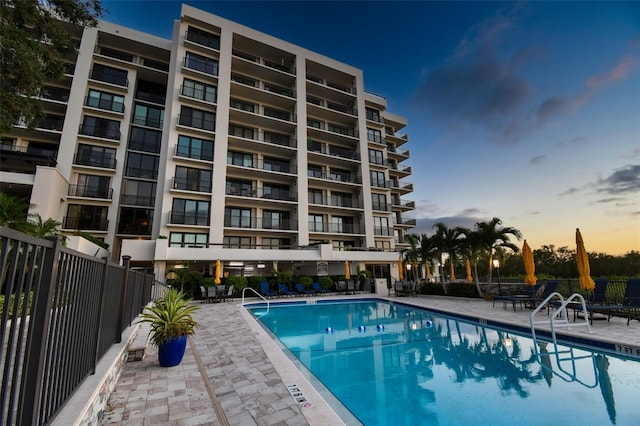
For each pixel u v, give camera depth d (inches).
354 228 1135.0
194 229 816.9
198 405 137.4
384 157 1299.2
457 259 644.7
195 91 897.5
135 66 911.7
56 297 88.7
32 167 773.9
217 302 610.2
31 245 70.7
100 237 803.4
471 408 156.4
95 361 134.2
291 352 262.5
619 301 337.7
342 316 482.9
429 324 386.6
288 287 755.4
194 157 856.9
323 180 1063.0
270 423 120.4
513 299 408.2
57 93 870.4
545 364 219.1
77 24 392.5
